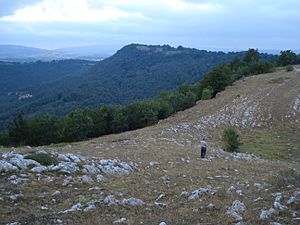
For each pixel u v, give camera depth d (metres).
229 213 12.86
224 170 23.44
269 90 79.88
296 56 139.00
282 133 54.06
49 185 16.41
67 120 68.06
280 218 12.05
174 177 20.22
